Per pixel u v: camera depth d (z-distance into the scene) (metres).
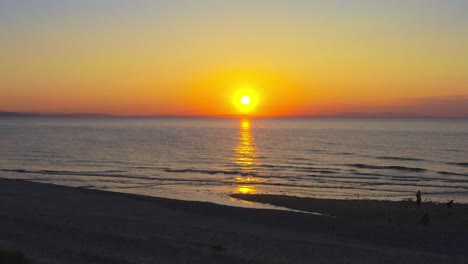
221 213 29.33
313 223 26.38
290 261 19.09
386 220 29.52
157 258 18.84
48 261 17.42
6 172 54.31
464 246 22.19
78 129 189.50
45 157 72.44
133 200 33.44
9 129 182.75
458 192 44.34
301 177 53.94
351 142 120.25
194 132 177.12
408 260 19.69
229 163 68.81
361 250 21.11
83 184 46.34
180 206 31.34
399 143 116.75
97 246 20.44
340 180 51.75
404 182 50.81
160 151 87.88
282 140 128.50
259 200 36.94
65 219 25.64
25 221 24.77
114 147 95.25
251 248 20.89
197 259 18.84
